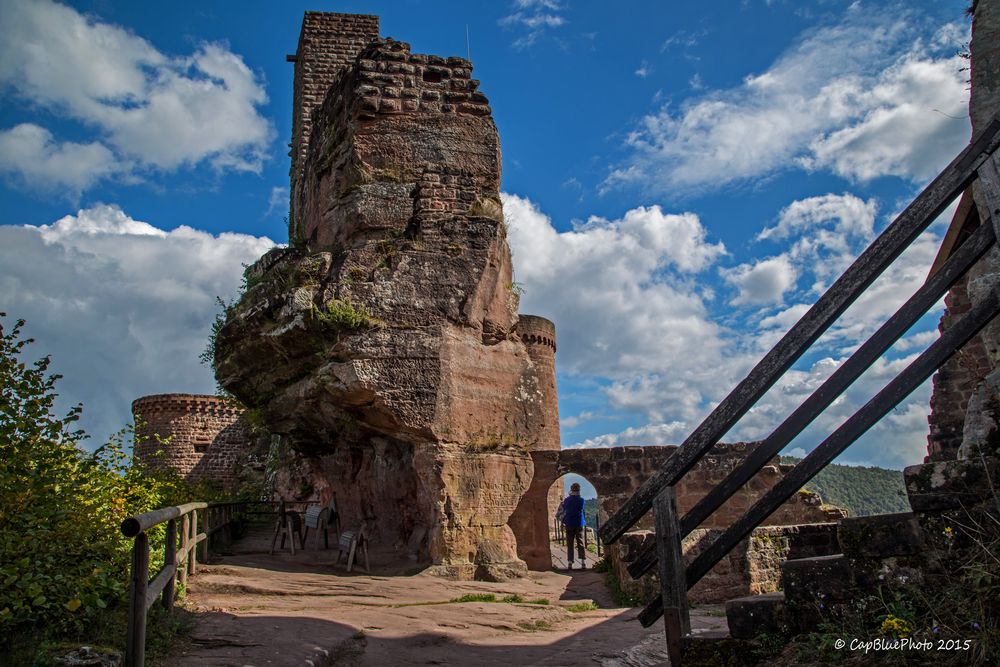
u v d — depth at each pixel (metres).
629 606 11.02
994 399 4.91
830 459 5.22
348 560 12.07
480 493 12.80
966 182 5.00
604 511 16.56
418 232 13.52
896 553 4.66
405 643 7.61
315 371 12.89
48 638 5.50
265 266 14.15
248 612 8.04
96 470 8.45
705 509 5.46
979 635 3.99
